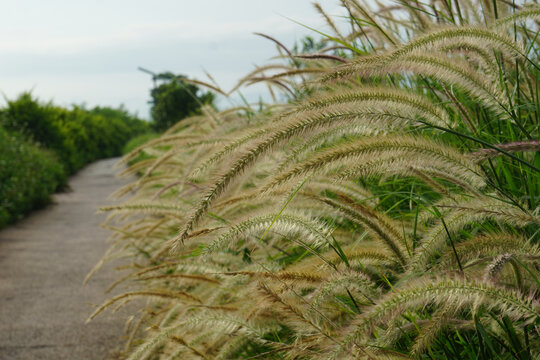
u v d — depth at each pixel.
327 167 1.43
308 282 1.62
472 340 1.60
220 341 2.28
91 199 13.37
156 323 2.72
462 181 1.66
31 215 11.00
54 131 21.95
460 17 2.43
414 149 1.47
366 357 1.26
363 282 1.52
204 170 1.53
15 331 4.09
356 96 1.47
